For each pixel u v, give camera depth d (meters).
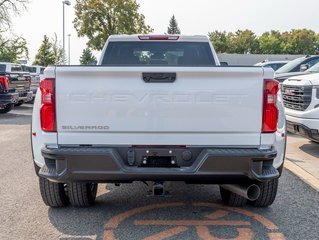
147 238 3.87
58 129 3.70
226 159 3.61
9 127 11.83
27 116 14.94
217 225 4.20
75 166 3.65
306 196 5.16
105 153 3.61
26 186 5.59
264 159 3.65
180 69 3.62
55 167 3.78
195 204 4.90
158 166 3.75
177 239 3.84
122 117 3.67
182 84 3.64
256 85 3.66
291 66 12.77
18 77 16.14
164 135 3.70
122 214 4.54
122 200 5.05
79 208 4.72
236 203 4.72
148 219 4.38
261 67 3.65
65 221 4.31
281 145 4.07
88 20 45.88
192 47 6.11
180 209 4.71
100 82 3.64
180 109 3.67
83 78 3.64
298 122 7.44
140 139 3.70
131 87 3.64
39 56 59.78
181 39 6.03
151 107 3.66
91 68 3.62
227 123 3.68
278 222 4.28
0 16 45.62
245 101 3.66
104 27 46.44
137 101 3.65
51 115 3.67
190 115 3.67
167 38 6.00
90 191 4.71
